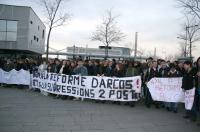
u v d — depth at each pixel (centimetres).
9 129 816
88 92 1330
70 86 1384
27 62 1834
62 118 966
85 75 1383
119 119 977
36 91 1669
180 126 908
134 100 1244
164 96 1177
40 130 812
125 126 884
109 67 1363
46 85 1496
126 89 1256
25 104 1213
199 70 998
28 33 3844
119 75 1309
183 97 1130
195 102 990
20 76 1780
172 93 1155
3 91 1631
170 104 1164
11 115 997
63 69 1458
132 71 1300
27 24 3828
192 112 994
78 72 1391
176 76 1198
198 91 988
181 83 1138
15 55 4178
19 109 1103
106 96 1292
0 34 3797
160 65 1268
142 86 1295
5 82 1819
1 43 3791
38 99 1365
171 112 1141
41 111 1073
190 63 1023
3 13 3778
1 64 1891
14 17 3800
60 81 1412
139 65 1375
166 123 943
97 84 1308
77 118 971
